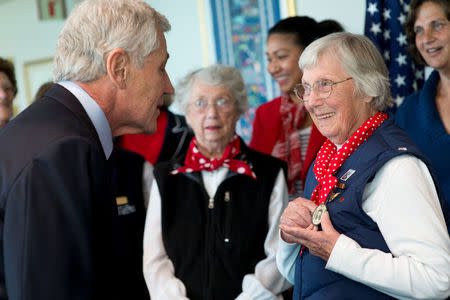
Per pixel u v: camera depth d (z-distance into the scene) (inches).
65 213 40.4
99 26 47.5
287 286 73.7
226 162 78.7
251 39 154.0
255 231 75.5
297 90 57.3
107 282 44.8
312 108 54.4
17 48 227.1
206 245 75.2
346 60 52.6
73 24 48.2
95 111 47.3
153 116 53.2
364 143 52.1
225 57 160.9
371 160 49.8
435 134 81.0
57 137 41.9
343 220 49.9
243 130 157.8
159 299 72.5
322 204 51.4
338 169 53.2
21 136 42.4
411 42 86.4
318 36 97.0
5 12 227.6
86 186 41.7
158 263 75.9
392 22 95.5
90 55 47.1
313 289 52.6
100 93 48.0
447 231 46.9
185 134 108.7
